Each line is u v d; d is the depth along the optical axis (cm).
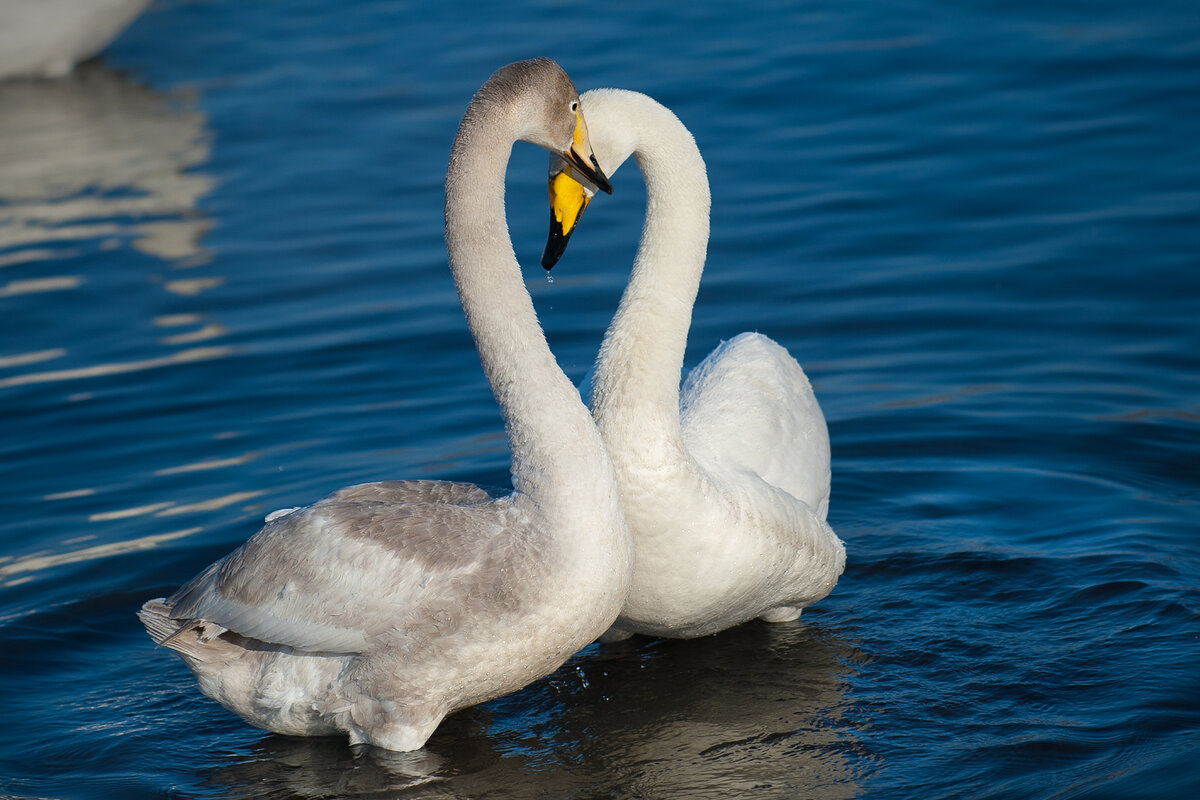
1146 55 2169
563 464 886
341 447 1338
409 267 1720
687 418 1078
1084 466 1295
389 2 2819
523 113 915
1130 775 856
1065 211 1748
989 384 1432
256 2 2950
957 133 1978
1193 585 1079
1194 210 1719
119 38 2798
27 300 1678
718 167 1916
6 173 2114
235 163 2083
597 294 1605
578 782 894
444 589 876
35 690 1028
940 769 883
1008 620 1063
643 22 2481
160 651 1086
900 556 1173
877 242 1706
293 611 888
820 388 1443
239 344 1550
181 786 909
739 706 976
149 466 1323
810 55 2277
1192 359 1446
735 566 975
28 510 1256
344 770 916
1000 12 2395
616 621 1040
